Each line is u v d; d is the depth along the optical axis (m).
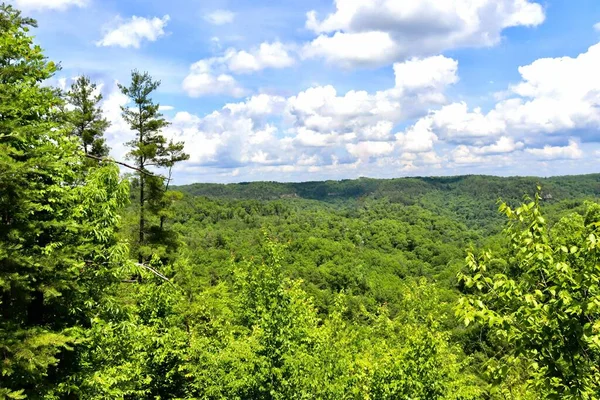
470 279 5.25
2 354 6.81
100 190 9.11
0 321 7.06
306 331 14.77
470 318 4.78
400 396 12.58
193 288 17.67
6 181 6.98
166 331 13.88
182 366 13.38
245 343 13.35
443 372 13.62
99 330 8.66
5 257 6.84
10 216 7.66
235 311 18.66
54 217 8.70
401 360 12.91
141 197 23.59
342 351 14.37
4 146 7.27
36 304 8.25
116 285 9.80
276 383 12.66
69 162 8.98
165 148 23.80
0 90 7.85
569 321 4.23
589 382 4.37
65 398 8.15
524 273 5.16
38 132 8.26
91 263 9.04
